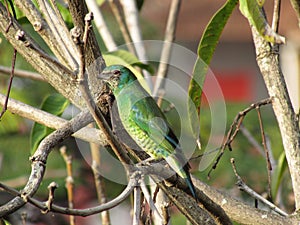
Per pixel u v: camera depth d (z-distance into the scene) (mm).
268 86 7715
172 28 11000
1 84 13773
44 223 13211
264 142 7957
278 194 9812
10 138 14336
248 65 28172
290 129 7598
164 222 6805
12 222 12266
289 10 24750
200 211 7098
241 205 7559
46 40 7266
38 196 14070
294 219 7418
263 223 7438
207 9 28297
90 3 10492
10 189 5871
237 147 12977
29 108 7871
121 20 10859
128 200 14492
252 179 12617
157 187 7461
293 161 7547
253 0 6289
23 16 9219
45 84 13945
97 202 14602
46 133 9555
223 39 28422
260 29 6266
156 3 22188
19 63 13477
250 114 14031
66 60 7199
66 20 9172
